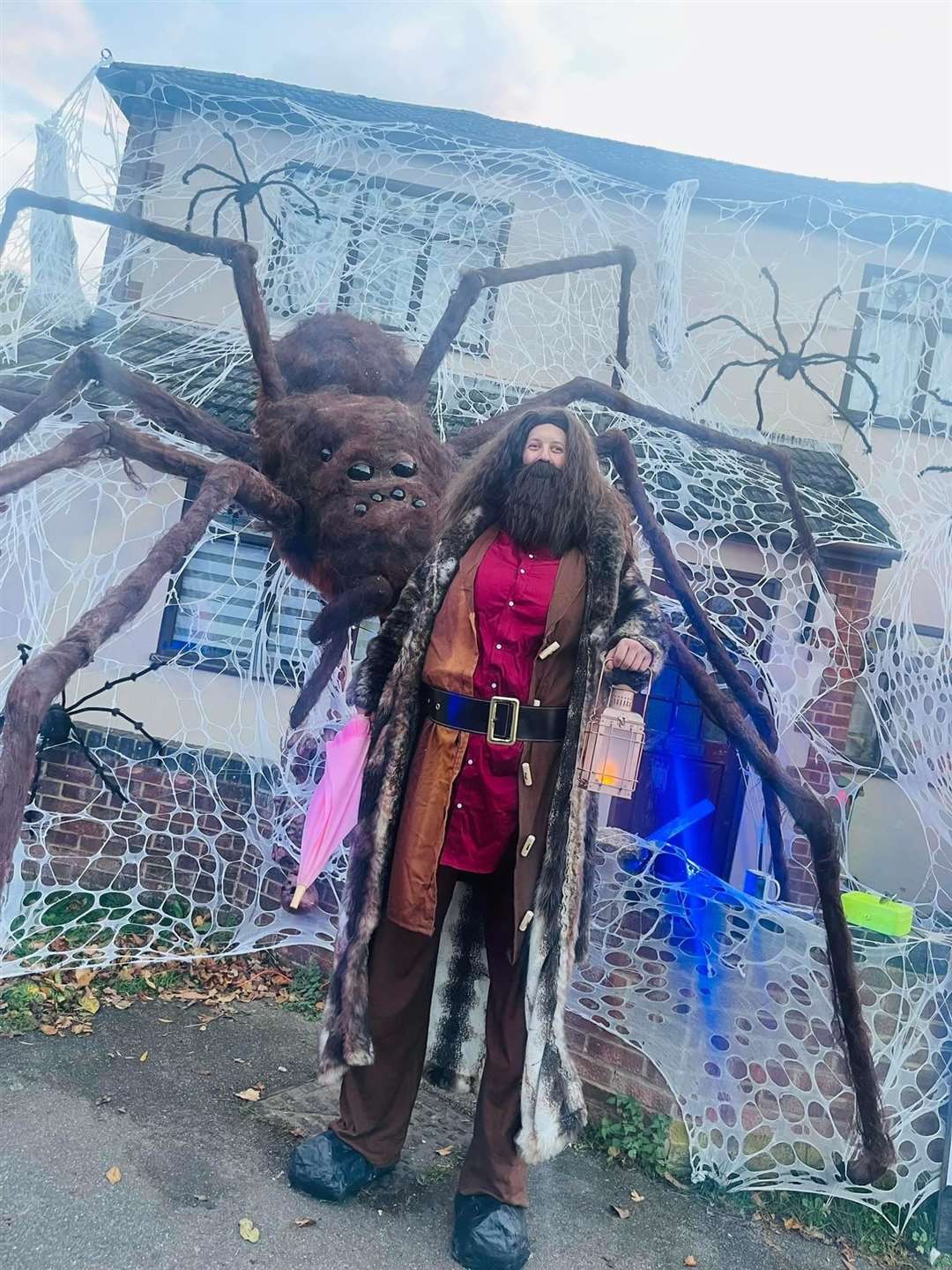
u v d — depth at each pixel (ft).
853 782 19.94
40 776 16.60
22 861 15.56
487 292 19.92
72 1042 10.59
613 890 13.24
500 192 19.98
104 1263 6.80
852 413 21.88
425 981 7.81
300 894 7.60
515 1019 7.54
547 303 19.88
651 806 21.45
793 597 19.30
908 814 21.93
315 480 10.05
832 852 9.74
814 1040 10.51
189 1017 11.85
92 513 18.81
